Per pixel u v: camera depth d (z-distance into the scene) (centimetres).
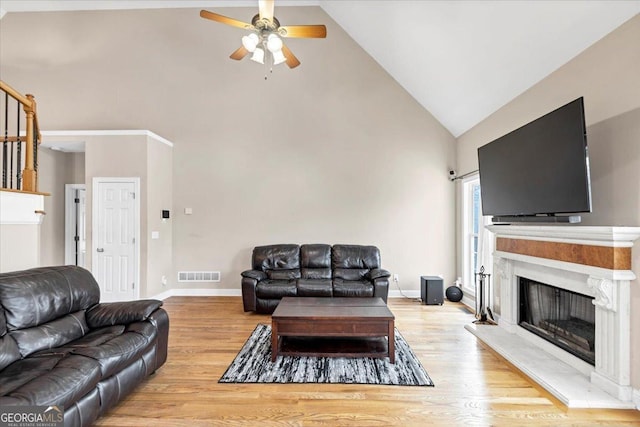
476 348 325
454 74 421
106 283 487
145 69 549
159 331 262
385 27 446
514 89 369
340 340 324
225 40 548
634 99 228
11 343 201
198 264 549
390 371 276
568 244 265
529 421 209
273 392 243
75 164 605
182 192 550
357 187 547
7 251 276
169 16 547
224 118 550
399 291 543
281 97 549
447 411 220
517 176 316
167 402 229
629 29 232
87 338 232
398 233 546
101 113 549
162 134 551
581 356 268
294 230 548
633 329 220
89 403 187
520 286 356
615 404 220
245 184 549
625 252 222
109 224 488
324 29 325
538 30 289
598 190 259
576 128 243
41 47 548
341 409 222
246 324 399
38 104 546
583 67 274
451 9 337
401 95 548
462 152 524
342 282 458
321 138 548
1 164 535
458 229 539
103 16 547
